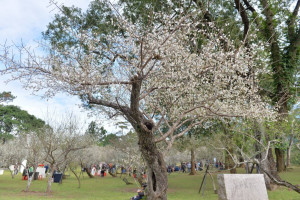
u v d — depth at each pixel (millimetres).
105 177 30797
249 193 8391
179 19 7074
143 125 6605
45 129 18531
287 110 15023
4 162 27297
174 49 7238
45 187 19266
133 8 9758
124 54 7098
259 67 11680
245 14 13523
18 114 52406
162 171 6863
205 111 8617
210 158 24359
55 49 7551
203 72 8164
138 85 6406
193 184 18719
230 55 8578
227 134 13836
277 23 16141
